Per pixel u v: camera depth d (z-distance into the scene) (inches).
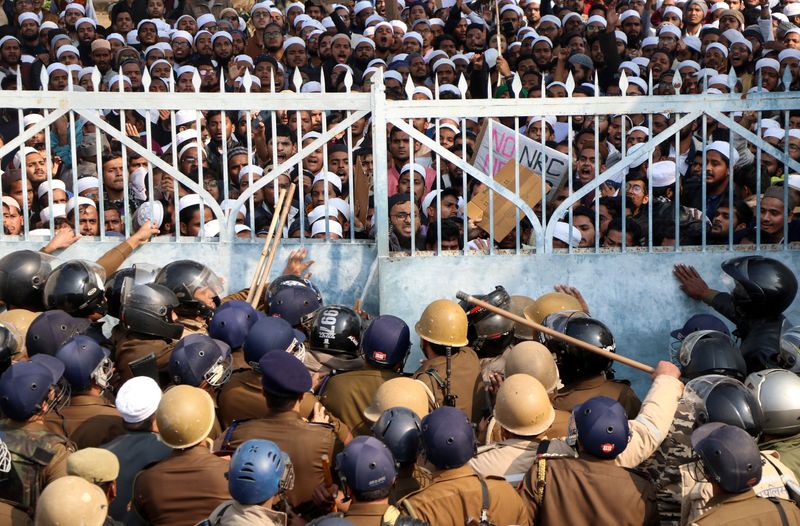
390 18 553.3
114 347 251.1
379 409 201.8
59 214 325.7
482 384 238.7
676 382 209.9
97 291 262.4
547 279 304.3
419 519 165.0
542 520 182.7
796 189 313.4
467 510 171.6
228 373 216.5
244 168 334.0
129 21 574.6
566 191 319.0
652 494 184.1
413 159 325.7
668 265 305.4
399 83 451.8
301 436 197.3
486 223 309.7
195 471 184.1
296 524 183.8
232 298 299.4
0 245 306.5
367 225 324.2
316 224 315.6
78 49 547.5
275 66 482.3
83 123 369.1
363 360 239.8
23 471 185.9
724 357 219.0
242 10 633.0
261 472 163.8
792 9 598.5
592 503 180.7
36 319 237.3
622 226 304.2
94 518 154.8
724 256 305.6
